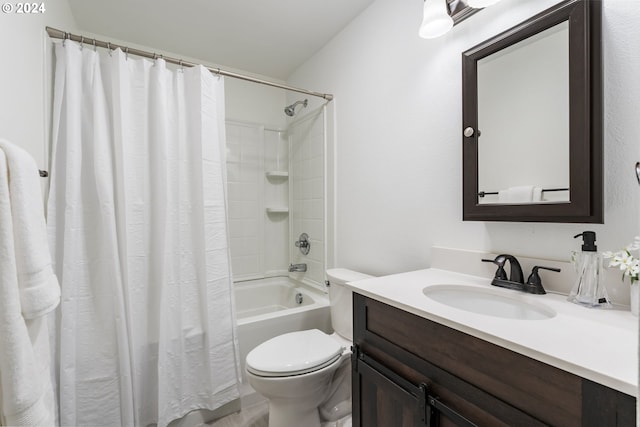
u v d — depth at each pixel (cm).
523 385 60
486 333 65
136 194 146
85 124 138
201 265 159
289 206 270
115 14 175
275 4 168
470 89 113
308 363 126
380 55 162
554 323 69
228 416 164
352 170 187
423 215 139
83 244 135
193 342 156
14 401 55
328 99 205
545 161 94
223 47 215
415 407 82
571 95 86
